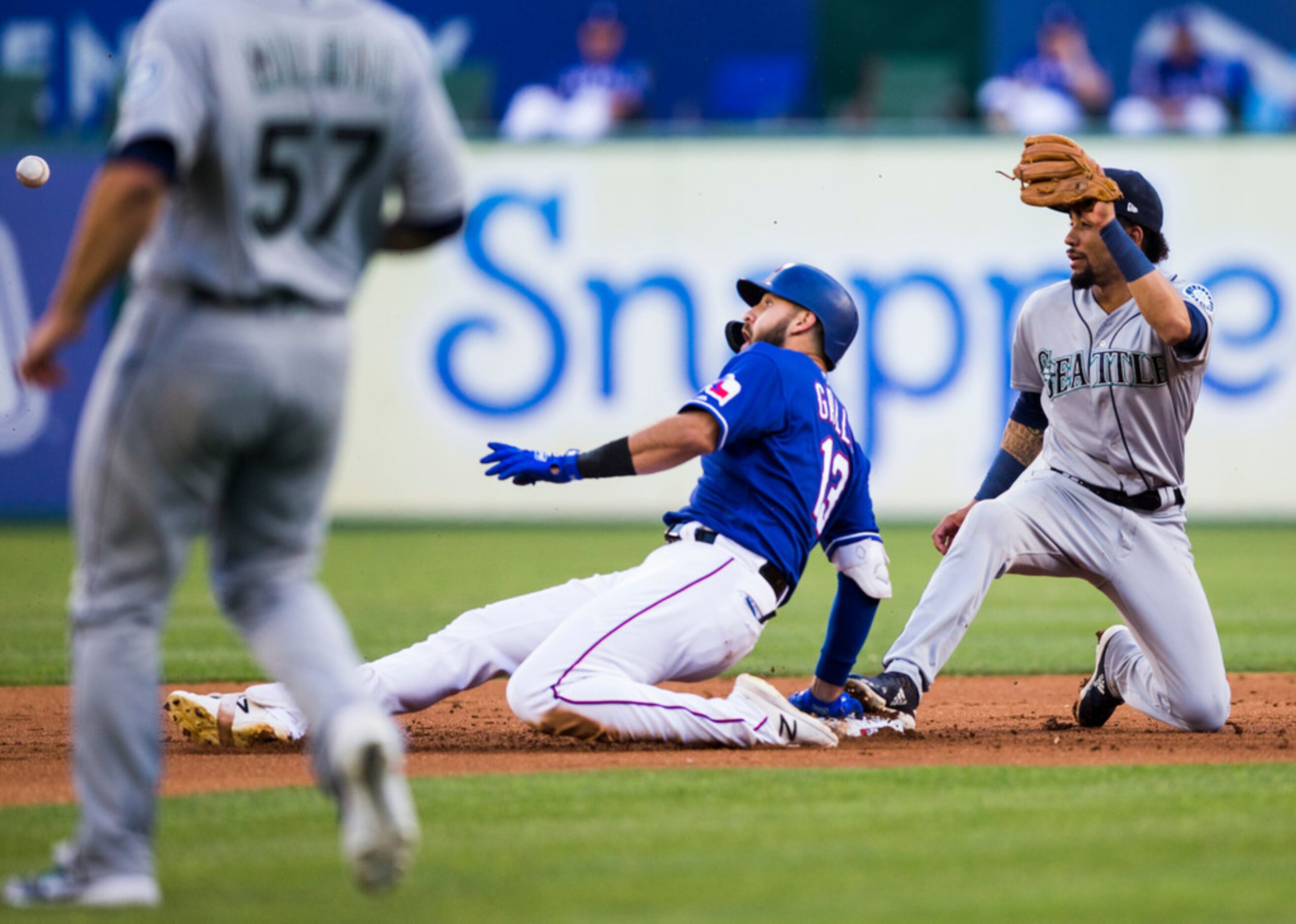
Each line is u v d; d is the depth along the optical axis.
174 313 10.09
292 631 10.63
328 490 11.14
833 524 17.30
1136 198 18.39
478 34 66.25
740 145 53.31
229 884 10.80
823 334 17.22
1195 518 52.22
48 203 52.31
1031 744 17.38
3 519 53.19
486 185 53.25
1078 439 18.44
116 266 9.60
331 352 10.54
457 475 53.69
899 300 53.06
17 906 10.19
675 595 16.20
